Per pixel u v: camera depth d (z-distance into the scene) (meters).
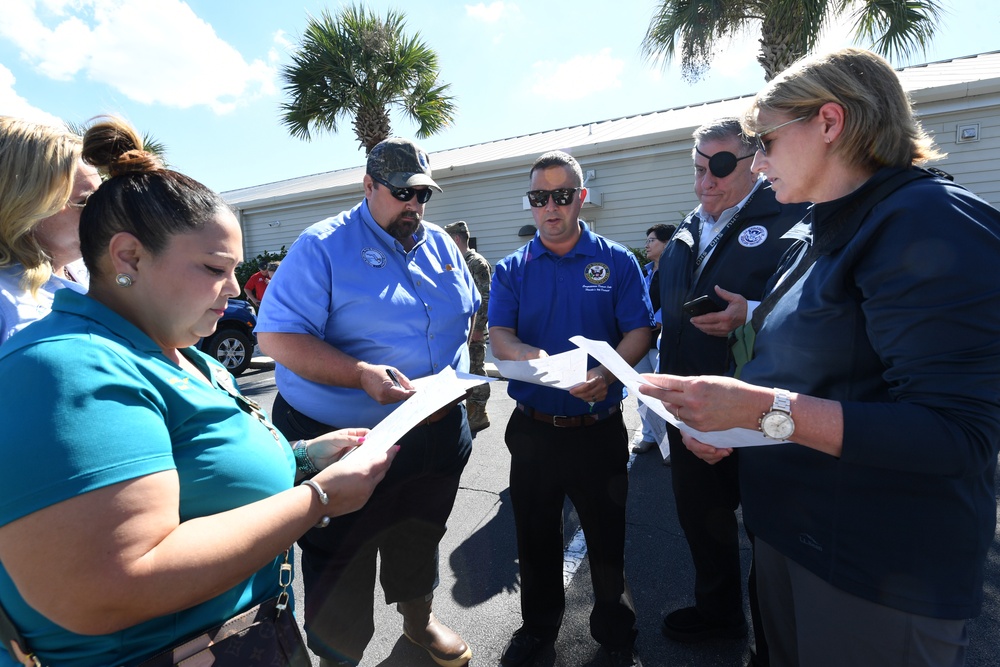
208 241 0.93
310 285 1.81
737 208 2.10
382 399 1.64
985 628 2.18
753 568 1.88
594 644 2.25
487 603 2.57
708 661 2.13
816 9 7.28
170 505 0.80
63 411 0.73
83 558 0.72
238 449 0.97
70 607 0.73
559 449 2.04
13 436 0.71
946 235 0.94
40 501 0.70
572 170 2.11
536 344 2.23
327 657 1.93
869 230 1.04
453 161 12.22
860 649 1.13
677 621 2.25
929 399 0.96
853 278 1.09
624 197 9.95
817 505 1.17
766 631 1.46
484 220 11.30
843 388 1.13
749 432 1.17
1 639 0.80
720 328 1.83
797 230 1.42
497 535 3.17
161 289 0.92
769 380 1.28
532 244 2.29
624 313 2.18
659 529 3.13
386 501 1.99
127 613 0.76
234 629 0.96
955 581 1.04
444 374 1.64
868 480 1.09
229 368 8.30
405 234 1.96
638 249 9.90
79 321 0.86
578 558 2.94
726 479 2.09
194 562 0.80
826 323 1.12
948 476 0.97
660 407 1.29
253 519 0.89
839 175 1.15
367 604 1.97
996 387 0.94
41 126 1.40
